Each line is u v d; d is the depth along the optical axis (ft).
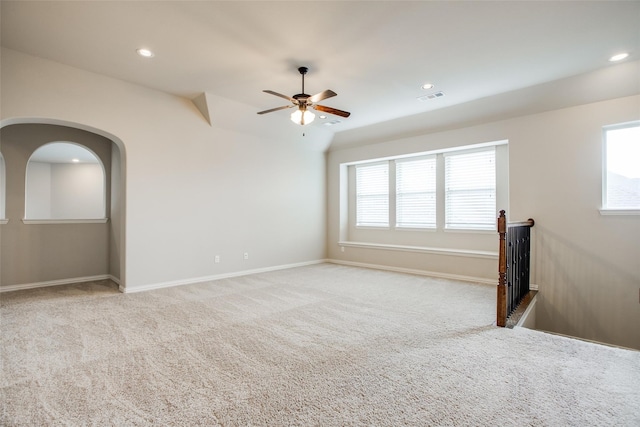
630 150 12.60
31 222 15.39
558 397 6.15
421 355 7.99
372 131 20.27
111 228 17.65
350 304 12.43
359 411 5.76
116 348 8.43
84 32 9.98
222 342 8.82
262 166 19.39
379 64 11.97
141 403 6.02
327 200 23.77
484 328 9.83
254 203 18.95
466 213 17.97
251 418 5.57
